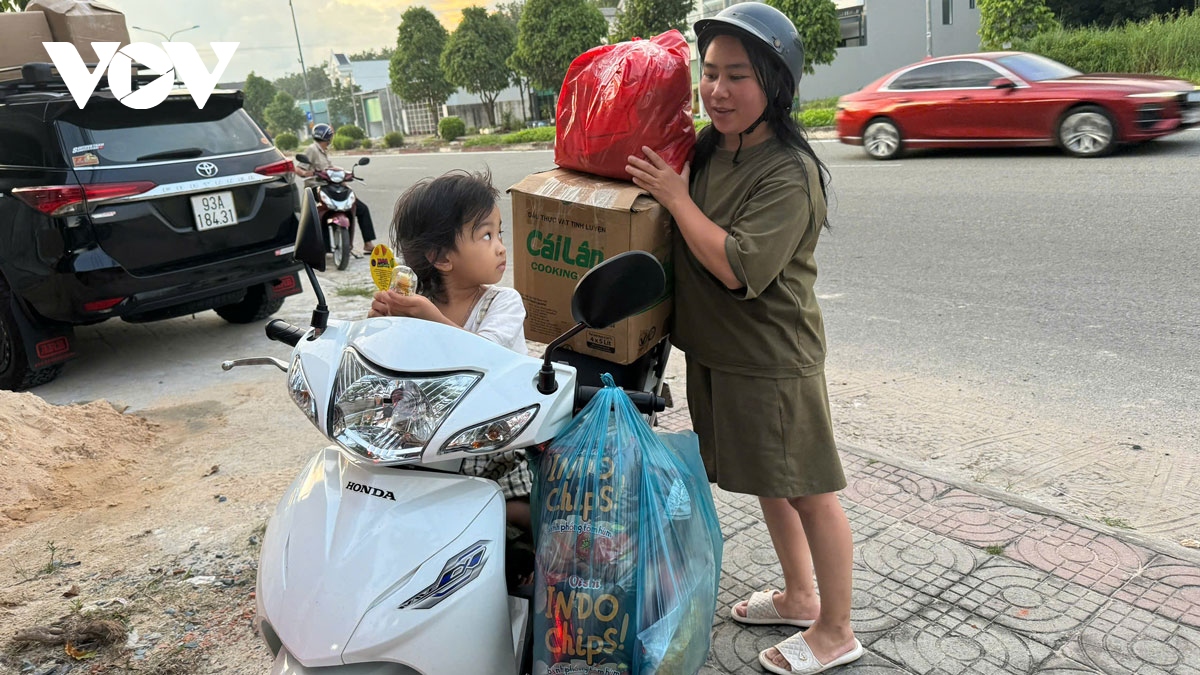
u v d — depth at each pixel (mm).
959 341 5066
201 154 5559
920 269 6590
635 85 2021
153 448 4301
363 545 1702
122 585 3051
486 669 1751
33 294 5086
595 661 1743
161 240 5273
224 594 2971
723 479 2227
